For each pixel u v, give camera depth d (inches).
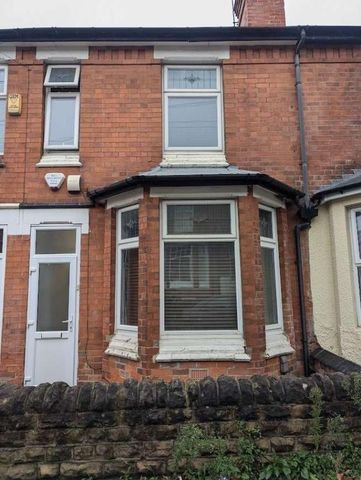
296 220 255.4
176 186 220.4
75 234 251.8
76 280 246.8
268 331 228.4
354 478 121.5
